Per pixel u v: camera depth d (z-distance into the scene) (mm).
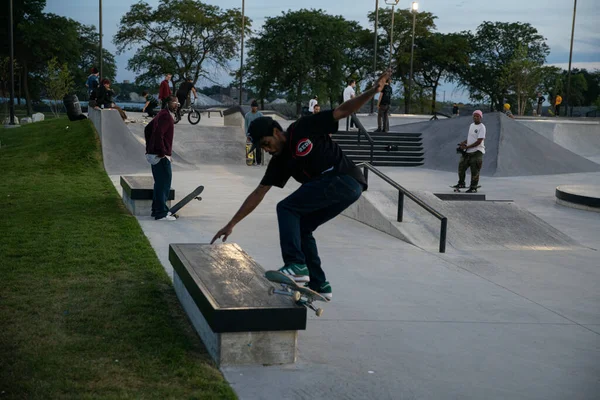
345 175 3791
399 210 8688
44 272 5484
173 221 8750
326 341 4258
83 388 3152
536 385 3645
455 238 8391
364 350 4113
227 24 65062
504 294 5840
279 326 3643
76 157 15898
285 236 3744
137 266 5871
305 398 3279
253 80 66062
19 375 3279
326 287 4195
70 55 67125
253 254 6922
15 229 7391
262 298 3799
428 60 72750
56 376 3287
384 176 8500
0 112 55438
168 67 65000
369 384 3527
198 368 3518
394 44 70625
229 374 3529
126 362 3535
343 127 28938
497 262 7297
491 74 75688
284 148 3764
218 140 21250
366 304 5250
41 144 17578
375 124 30828
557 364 4027
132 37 63938
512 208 9703
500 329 4750
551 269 7062
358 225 9375
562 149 20953
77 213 8773
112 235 7297
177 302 4832
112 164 15844
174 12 63562
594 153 27281
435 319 4926
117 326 4141
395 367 3830
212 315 3521
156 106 22375
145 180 10141
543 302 5613
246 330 3588
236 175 16016
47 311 4402
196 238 7605
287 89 67062
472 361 4012
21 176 13297
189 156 19844
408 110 70875
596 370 3938
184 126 21906
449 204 9672
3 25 63875
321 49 64188
